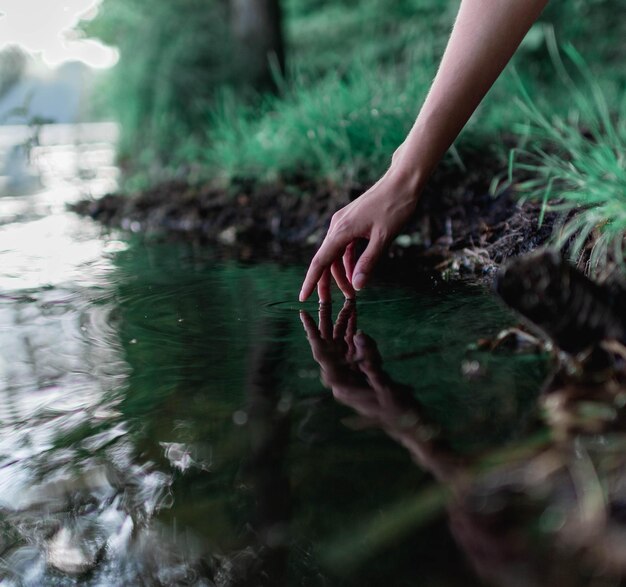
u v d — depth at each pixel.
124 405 1.28
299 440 1.09
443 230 2.60
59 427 1.21
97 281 2.32
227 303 1.98
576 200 2.08
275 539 0.85
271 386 1.32
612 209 1.66
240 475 1.00
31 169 5.65
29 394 1.35
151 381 1.39
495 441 1.03
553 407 1.12
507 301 1.22
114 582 0.82
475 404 1.17
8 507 0.97
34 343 1.67
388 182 1.56
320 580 0.78
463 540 0.82
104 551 0.87
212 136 4.62
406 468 0.98
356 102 3.51
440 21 5.68
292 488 0.95
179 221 3.59
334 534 0.85
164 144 5.33
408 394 1.23
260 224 3.32
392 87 3.62
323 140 3.43
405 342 1.53
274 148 3.71
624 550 0.77
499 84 3.74
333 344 1.55
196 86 5.44
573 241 1.88
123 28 5.86
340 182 3.30
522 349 1.42
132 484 1.01
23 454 1.12
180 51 5.48
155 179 4.56
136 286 2.24
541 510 0.86
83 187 5.08
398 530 0.85
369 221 1.56
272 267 2.49
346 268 1.79
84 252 2.89
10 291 2.20
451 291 1.97
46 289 2.22
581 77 4.92
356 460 1.01
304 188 3.44
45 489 1.01
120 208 3.98
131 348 1.61
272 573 0.80
